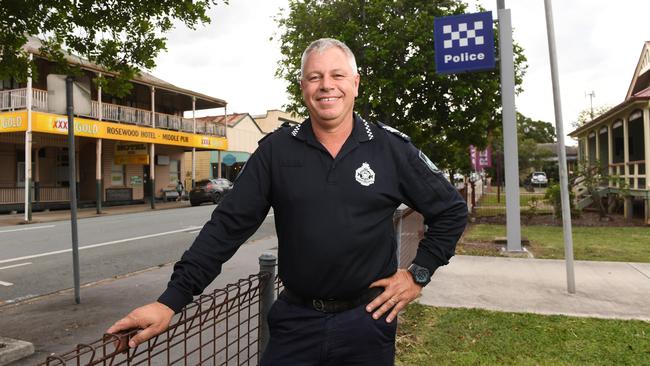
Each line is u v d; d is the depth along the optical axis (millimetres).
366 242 1746
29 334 4617
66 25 5277
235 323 4637
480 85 13875
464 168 18906
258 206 1829
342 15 14734
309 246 1733
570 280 5285
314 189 1748
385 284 1806
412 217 5379
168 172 30000
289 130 1887
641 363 3412
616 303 4883
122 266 7957
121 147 24594
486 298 5113
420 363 3492
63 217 17484
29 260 8469
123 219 16203
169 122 25578
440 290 5441
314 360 1789
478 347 3771
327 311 1781
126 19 5359
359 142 1812
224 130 30516
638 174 14578
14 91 18297
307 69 1856
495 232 11312
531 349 3709
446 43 8195
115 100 25125
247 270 7430
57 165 23562
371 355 1791
